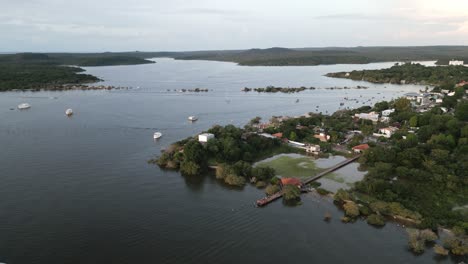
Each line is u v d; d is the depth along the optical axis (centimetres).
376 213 10875
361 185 12319
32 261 8744
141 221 10619
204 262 8794
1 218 10656
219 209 11419
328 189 12719
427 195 11981
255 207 11550
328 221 10638
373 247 9362
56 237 9738
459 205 11350
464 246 9019
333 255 9050
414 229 10112
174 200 12025
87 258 8894
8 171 14325
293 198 11981
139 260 8844
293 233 10025
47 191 12512
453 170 13425
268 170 13838
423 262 8775
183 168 14525
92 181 13475
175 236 9869
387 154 14788
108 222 10531
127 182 13462
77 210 11206
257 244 9525
